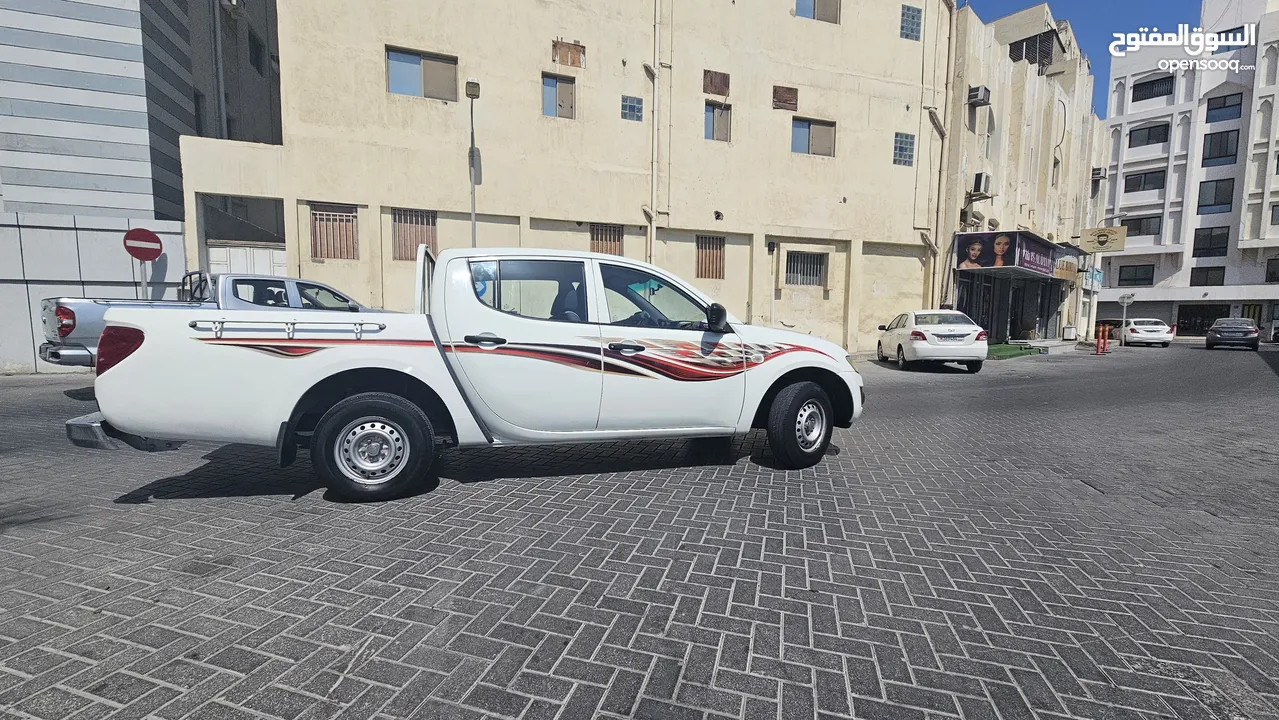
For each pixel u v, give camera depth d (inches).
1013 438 268.8
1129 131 1657.2
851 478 198.7
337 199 514.3
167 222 478.3
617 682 88.4
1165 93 1594.5
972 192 780.0
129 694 83.8
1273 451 244.2
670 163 629.0
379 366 163.0
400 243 540.4
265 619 104.0
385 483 165.5
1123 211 1672.0
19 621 102.6
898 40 717.9
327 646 96.2
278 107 744.3
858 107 706.8
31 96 442.9
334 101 510.3
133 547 134.6
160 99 494.6
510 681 88.1
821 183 698.2
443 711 81.4
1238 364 669.9
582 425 179.0
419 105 533.0
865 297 742.5
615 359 178.7
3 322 448.1
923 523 156.1
